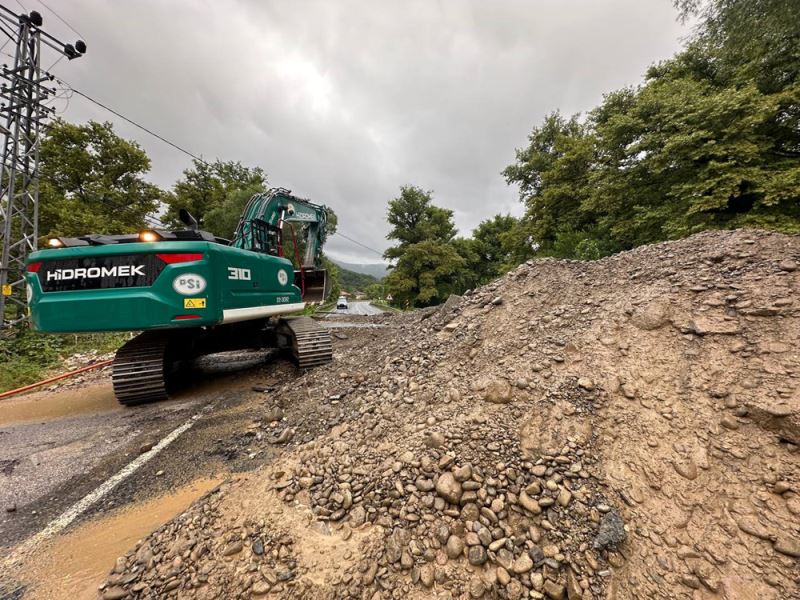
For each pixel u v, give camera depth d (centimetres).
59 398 522
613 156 956
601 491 190
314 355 543
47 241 404
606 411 237
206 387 514
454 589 151
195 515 211
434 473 209
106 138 1961
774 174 663
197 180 2853
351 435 284
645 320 296
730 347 242
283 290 591
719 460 188
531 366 296
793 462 174
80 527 223
